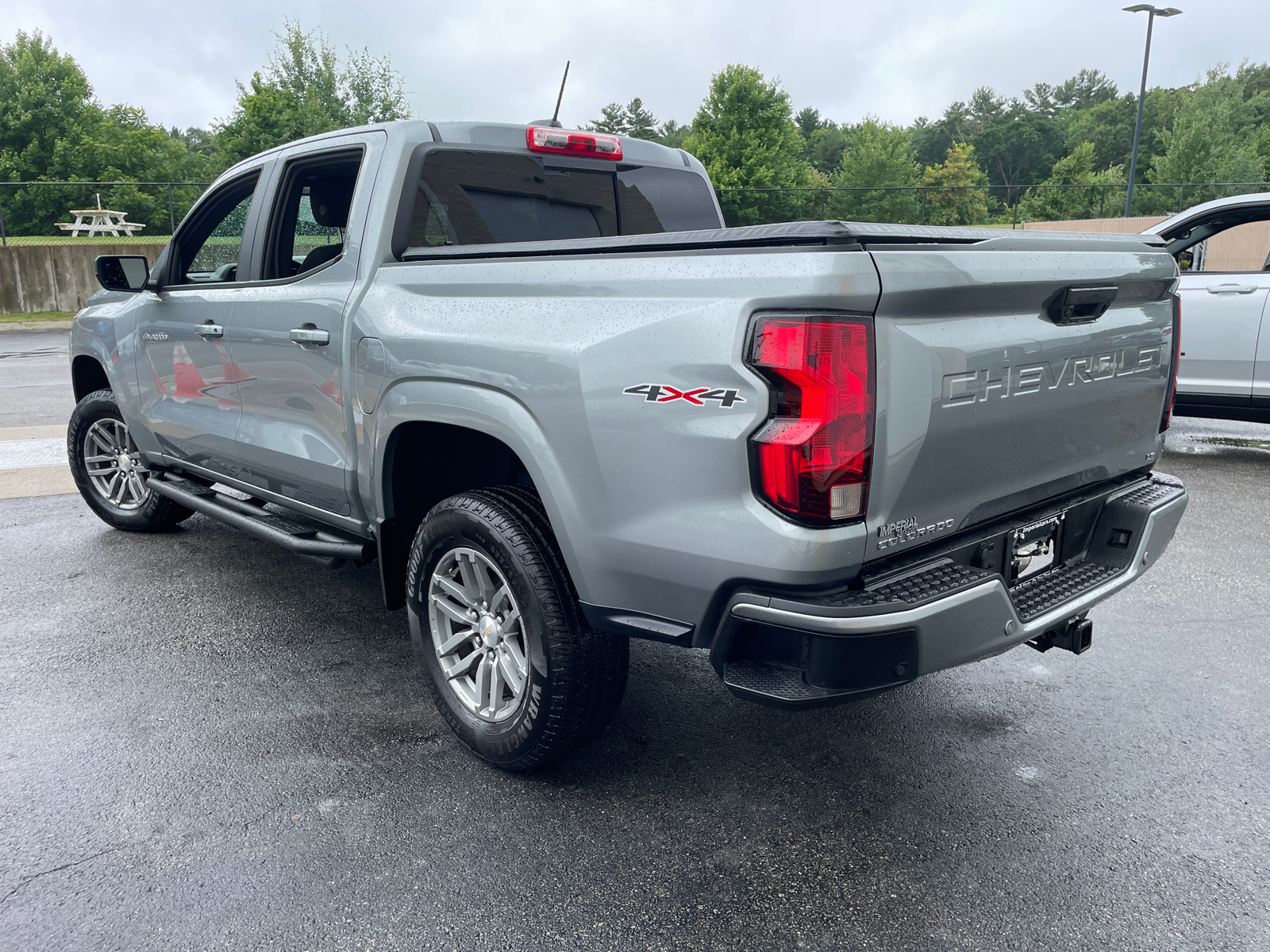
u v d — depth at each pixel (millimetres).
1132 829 2301
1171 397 2754
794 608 1795
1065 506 2381
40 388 9883
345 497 3023
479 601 2590
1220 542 4652
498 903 2029
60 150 46188
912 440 1835
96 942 1901
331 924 1955
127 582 4156
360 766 2613
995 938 1917
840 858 2188
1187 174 44781
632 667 3326
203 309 3611
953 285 1830
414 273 2664
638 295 2018
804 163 51562
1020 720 2891
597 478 2090
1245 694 3047
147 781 2525
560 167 3293
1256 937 1913
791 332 1725
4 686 3105
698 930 1945
